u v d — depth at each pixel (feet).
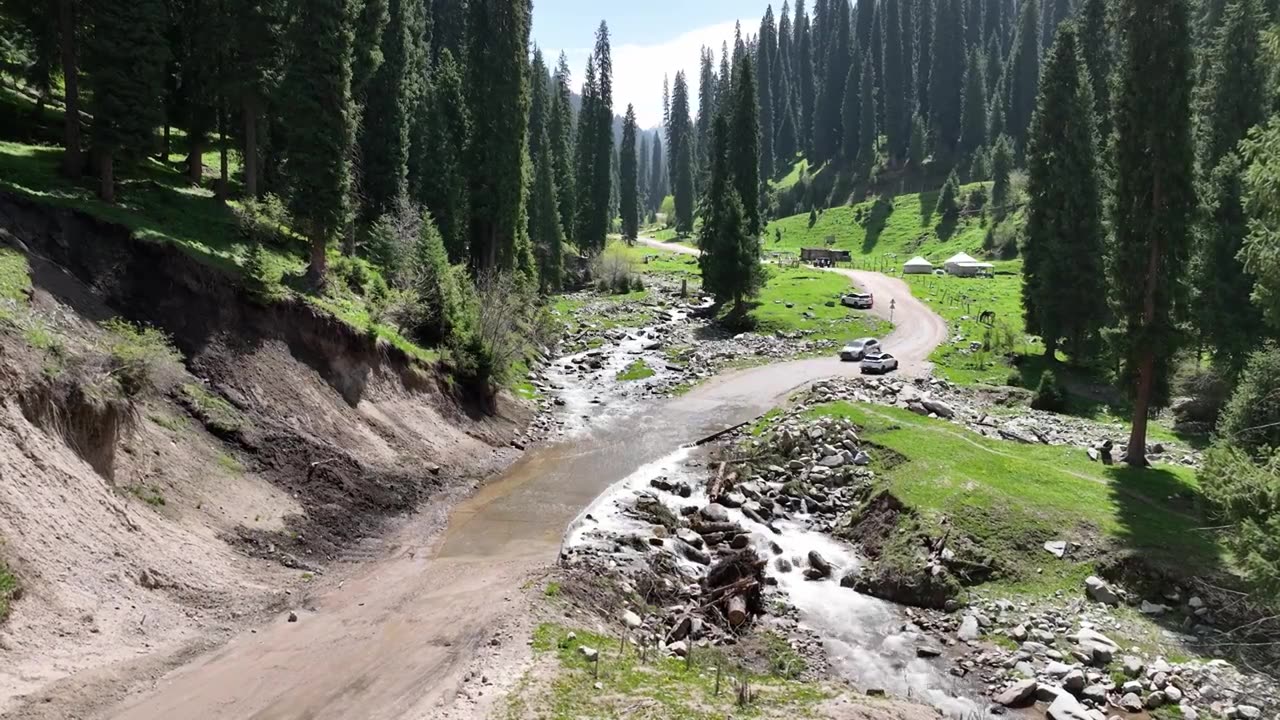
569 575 66.69
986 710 55.67
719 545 84.99
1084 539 77.71
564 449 122.21
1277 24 56.44
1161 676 58.59
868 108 525.75
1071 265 167.84
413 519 87.20
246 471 78.02
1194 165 96.12
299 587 65.21
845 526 90.84
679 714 44.42
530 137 338.13
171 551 61.31
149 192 108.68
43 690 42.01
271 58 118.52
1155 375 104.63
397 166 164.04
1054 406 143.84
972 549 77.05
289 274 108.17
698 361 185.88
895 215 462.60
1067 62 168.96
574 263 306.14
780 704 47.73
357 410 100.73
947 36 503.61
